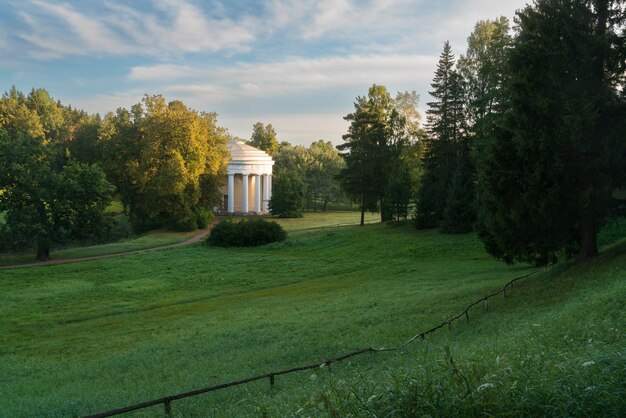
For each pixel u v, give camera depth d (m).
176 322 27.73
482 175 26.55
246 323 25.23
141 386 15.70
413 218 61.19
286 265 48.41
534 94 24.58
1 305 34.34
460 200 53.28
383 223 70.00
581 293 18.31
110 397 14.51
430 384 5.44
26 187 51.75
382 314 23.42
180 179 72.38
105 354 22.03
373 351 15.97
